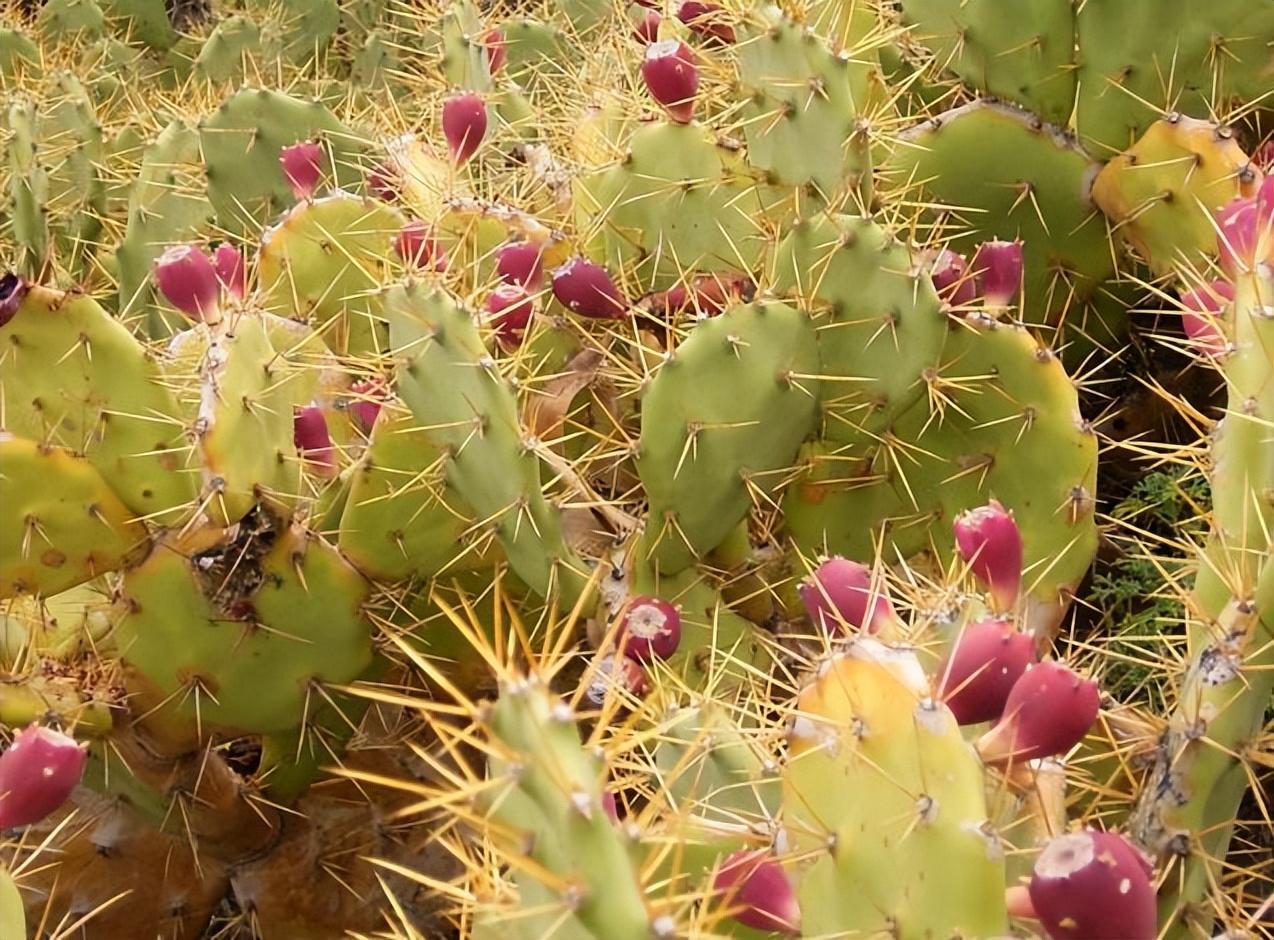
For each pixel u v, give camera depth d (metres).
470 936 0.79
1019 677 0.76
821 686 0.75
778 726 0.87
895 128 1.35
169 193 1.58
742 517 1.07
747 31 1.15
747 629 1.08
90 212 1.83
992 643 0.76
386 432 1.03
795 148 1.14
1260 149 1.31
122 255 1.58
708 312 1.18
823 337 1.06
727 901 0.73
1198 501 1.19
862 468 1.11
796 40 1.11
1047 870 0.66
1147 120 1.29
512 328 1.12
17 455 0.96
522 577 1.04
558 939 0.68
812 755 0.74
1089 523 1.08
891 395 1.07
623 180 1.24
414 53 2.34
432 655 1.10
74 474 0.98
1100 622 1.15
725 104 1.37
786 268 1.08
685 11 1.48
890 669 0.73
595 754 0.68
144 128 1.96
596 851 0.65
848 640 0.75
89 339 0.97
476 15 1.76
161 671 1.01
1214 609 0.88
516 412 1.00
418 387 1.01
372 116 2.06
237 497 0.99
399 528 1.04
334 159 1.55
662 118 1.26
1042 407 1.06
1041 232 1.32
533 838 0.66
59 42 2.36
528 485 1.00
